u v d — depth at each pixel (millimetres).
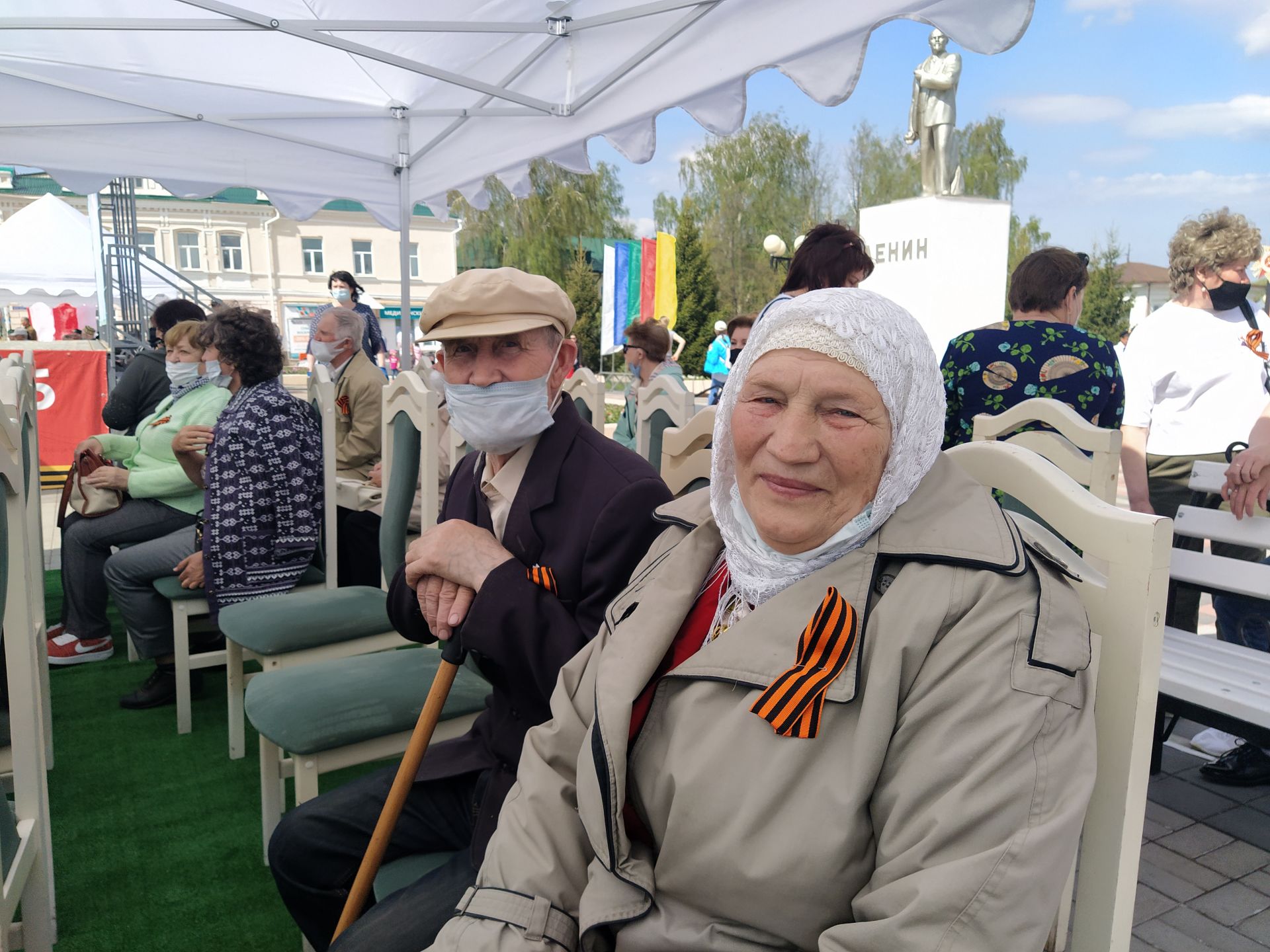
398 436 2600
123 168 4867
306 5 3535
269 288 31094
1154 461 3047
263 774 2328
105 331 8531
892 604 944
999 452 1199
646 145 3605
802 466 994
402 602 1771
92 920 2074
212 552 2822
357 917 1494
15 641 1698
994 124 30812
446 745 1701
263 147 5121
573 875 1156
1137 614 983
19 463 1664
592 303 29906
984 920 794
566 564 1480
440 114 4715
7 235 11914
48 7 3480
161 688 3303
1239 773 2617
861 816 908
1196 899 2082
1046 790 831
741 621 1034
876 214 7867
